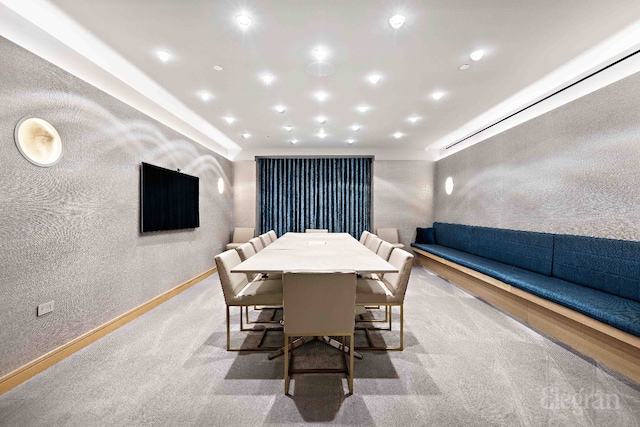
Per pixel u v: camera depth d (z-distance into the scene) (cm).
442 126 491
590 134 285
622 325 188
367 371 208
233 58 270
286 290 182
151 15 211
